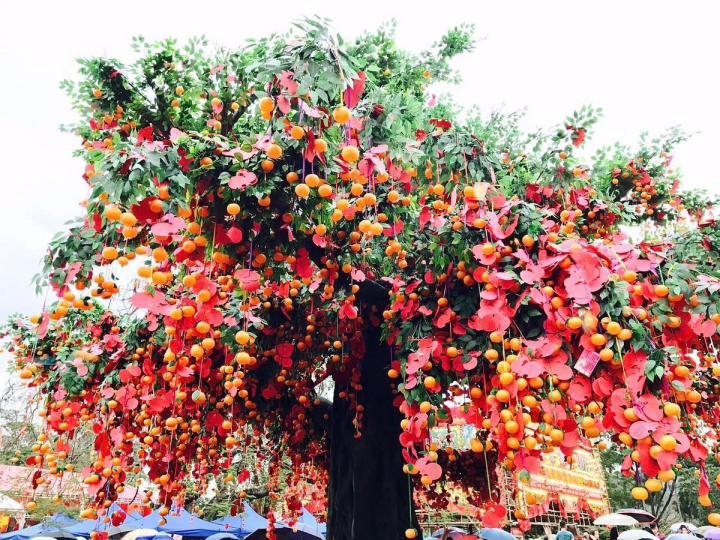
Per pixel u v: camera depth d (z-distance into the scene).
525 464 1.81
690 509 15.33
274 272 2.36
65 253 1.80
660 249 2.51
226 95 2.94
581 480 12.02
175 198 1.79
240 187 1.91
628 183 4.28
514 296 2.19
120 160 1.67
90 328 3.77
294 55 1.84
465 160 2.38
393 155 2.25
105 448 3.34
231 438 2.80
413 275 2.69
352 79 1.91
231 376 2.68
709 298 2.04
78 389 3.43
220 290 2.21
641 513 8.84
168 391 2.98
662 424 1.68
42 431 3.47
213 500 10.30
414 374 2.37
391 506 3.30
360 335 3.60
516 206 2.30
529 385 1.96
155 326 2.59
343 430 3.73
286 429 4.55
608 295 1.88
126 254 1.96
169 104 2.96
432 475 2.11
